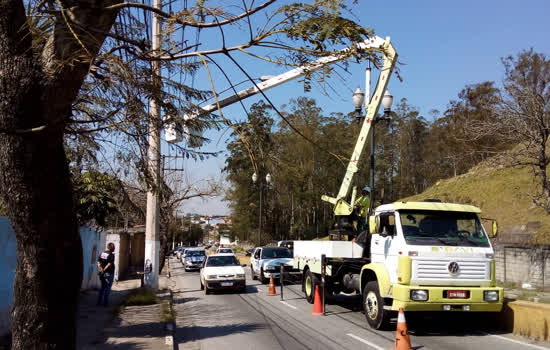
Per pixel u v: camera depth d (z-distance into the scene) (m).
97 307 13.31
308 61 3.84
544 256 16.25
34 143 4.11
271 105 4.00
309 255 14.55
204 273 18.55
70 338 4.38
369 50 3.78
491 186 28.83
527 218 22.72
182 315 12.74
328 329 10.10
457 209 9.77
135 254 35.84
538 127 12.79
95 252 18.70
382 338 9.07
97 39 4.20
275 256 23.31
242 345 8.65
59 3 4.11
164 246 25.53
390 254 9.63
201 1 3.83
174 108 5.42
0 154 4.10
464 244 9.43
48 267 4.23
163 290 18.72
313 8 3.67
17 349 4.15
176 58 4.20
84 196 14.99
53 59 4.08
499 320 9.98
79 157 6.83
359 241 12.34
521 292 14.73
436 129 52.16
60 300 4.30
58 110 4.23
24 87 4.02
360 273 11.18
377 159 56.12
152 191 6.08
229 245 84.44
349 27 3.63
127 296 14.67
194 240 107.69
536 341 8.76
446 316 11.43
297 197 42.75
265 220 50.78
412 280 9.08
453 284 9.19
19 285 4.19
